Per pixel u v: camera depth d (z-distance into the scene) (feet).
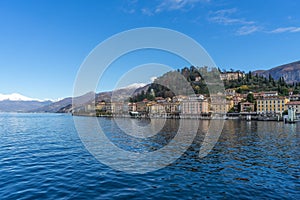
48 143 93.35
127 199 35.78
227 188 41.14
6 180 43.70
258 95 469.57
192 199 36.11
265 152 76.64
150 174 49.42
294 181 45.24
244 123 281.54
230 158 66.39
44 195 36.42
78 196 36.37
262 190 40.14
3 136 121.70
